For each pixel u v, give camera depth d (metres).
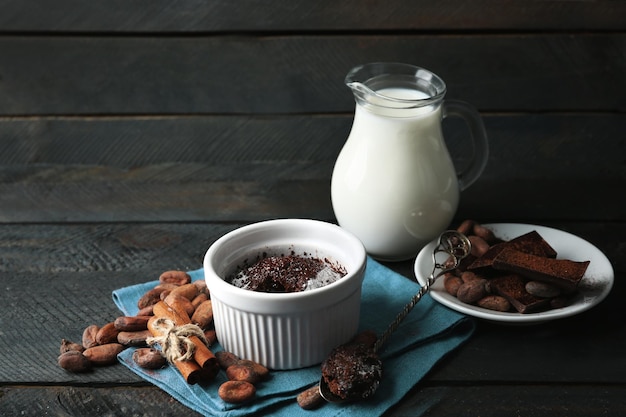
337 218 0.88
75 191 0.99
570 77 1.01
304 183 1.00
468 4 0.98
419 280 0.79
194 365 0.72
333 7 0.99
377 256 0.87
